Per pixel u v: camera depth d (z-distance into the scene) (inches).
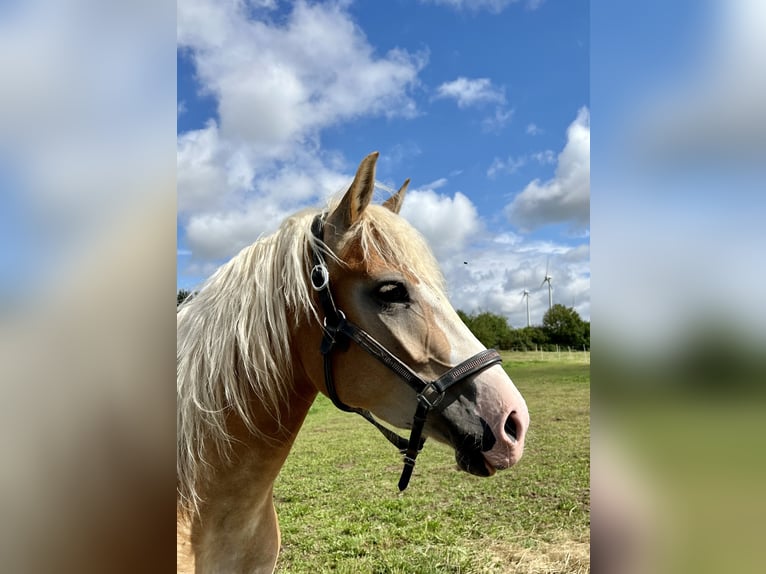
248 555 72.4
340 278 66.6
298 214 71.9
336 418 470.0
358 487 230.2
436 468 266.1
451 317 67.0
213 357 64.7
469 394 64.0
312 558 151.7
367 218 68.1
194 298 69.7
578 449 275.4
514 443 62.4
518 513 182.9
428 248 71.7
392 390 65.7
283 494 221.3
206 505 64.9
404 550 152.9
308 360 68.2
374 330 65.2
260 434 66.2
